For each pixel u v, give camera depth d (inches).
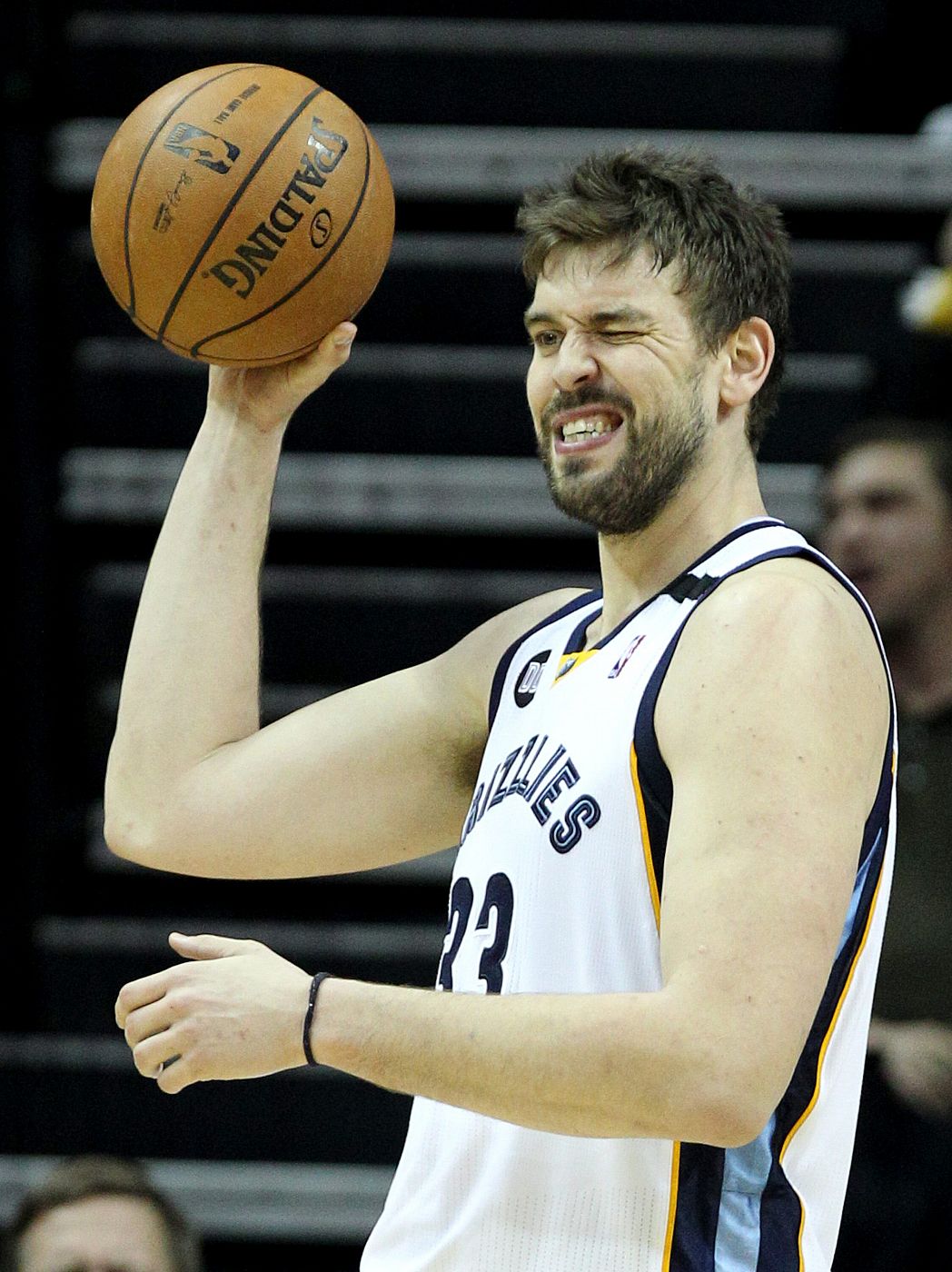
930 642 619.8
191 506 381.4
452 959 327.3
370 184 365.4
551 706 328.8
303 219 353.7
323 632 800.9
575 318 322.3
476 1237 308.8
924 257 828.6
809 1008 271.3
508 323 835.4
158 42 842.2
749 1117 265.6
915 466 639.1
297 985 291.1
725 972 268.1
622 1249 298.7
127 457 818.8
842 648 294.8
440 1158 320.8
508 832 321.7
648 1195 299.3
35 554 773.3
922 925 594.9
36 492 776.3
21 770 760.3
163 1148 727.1
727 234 329.1
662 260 320.8
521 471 812.0
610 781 307.7
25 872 752.3
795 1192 303.6
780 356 344.2
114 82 840.3
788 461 810.8
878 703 300.5
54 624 788.6
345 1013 286.5
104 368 819.4
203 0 863.1
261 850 368.8
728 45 855.7
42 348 798.5
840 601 304.8
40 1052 730.8
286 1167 727.7
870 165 822.5
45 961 747.4
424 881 786.2
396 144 836.6
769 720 283.6
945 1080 583.8
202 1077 291.7
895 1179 599.8
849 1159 320.2
